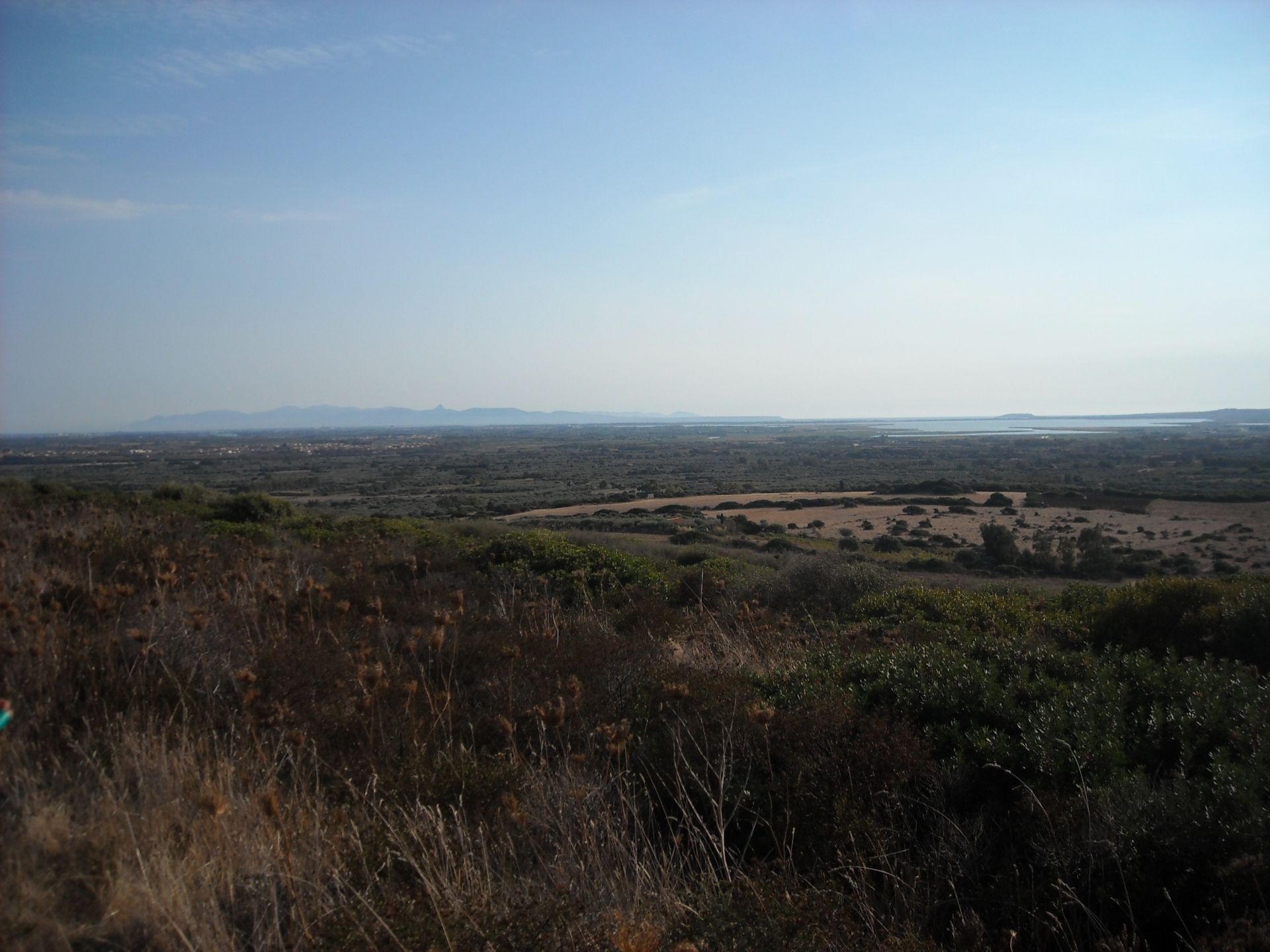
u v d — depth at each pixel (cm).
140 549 776
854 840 321
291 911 245
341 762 364
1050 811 327
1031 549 3284
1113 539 3469
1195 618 638
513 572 1006
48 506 1125
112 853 269
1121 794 332
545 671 483
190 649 462
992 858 328
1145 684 452
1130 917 283
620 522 4278
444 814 322
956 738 395
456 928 232
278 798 296
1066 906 296
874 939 267
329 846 283
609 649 523
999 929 294
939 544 3662
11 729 340
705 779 354
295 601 636
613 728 362
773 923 251
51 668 400
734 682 459
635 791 369
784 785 351
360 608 691
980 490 6334
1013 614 788
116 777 318
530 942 229
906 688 446
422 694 447
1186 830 309
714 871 295
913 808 356
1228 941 258
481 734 422
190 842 286
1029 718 393
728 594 1000
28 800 294
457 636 536
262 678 428
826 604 984
